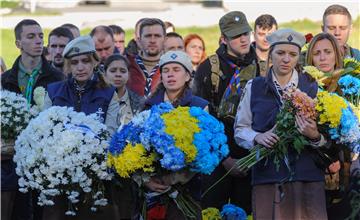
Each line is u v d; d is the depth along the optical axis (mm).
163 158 11133
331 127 11648
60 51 16172
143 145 11297
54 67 14953
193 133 11227
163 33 15922
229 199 14297
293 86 11938
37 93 13648
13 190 12984
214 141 11375
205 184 14133
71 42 12891
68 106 12805
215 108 13820
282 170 11891
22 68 14227
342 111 11641
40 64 14258
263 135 11820
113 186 12266
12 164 12953
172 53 12211
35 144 11820
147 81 15391
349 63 13289
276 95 12086
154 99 12336
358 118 12367
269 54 12375
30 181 11875
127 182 12320
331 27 15141
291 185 11898
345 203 12727
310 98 11703
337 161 12664
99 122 12117
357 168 12750
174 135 11133
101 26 17094
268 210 11961
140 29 15938
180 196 11648
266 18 16734
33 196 13227
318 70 12820
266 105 12102
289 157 11844
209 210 13281
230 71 14250
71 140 11688
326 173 12586
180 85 12180
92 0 29672
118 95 14359
